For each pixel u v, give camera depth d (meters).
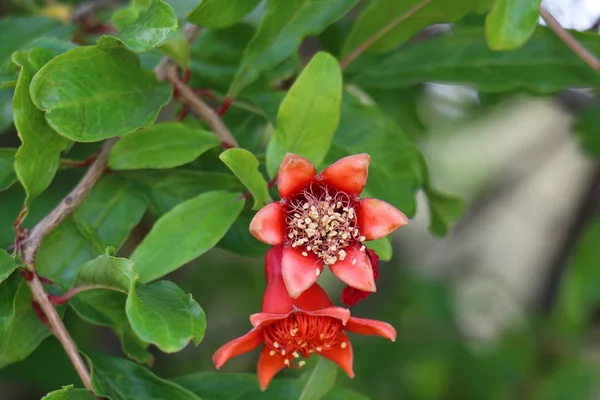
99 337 0.68
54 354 0.62
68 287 0.48
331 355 0.47
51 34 0.56
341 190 0.46
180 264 0.47
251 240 0.50
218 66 0.55
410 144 0.52
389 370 0.72
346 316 0.45
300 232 0.46
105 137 0.47
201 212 0.47
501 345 0.72
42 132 0.47
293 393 0.49
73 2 0.66
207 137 0.49
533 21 0.47
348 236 0.46
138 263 0.47
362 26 0.53
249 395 0.49
